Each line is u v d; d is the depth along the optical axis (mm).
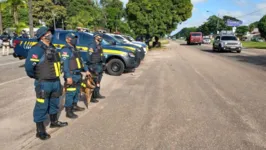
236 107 6168
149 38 32125
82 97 7023
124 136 4465
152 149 3994
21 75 10438
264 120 5293
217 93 7570
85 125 4980
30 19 22375
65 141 4273
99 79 6773
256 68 13180
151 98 6980
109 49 10742
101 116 5496
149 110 5906
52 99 4605
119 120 5246
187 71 12008
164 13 29234
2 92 7586
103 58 6844
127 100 6773
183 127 4879
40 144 4164
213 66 13969
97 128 4828
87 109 5992
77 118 5375
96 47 6621
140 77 10336
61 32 10867
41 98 4234
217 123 5098
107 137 4422
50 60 4254
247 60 17406
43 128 4363
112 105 6312
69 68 5176
